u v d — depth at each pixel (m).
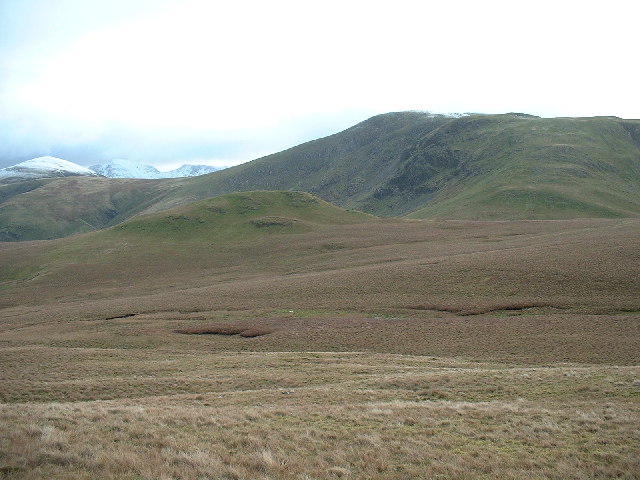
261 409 21.45
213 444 15.66
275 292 76.56
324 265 103.25
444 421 19.44
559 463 15.11
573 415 20.00
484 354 39.25
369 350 43.09
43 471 12.40
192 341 50.22
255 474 13.17
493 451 16.20
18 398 27.73
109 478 12.20
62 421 17.36
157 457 13.89
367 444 16.48
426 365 35.19
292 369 34.12
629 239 81.75
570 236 101.31
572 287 59.81
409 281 73.25
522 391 25.05
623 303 52.28
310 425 18.73
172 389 29.20
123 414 19.19
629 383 25.16
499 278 67.94
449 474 14.16
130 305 77.25
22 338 56.69
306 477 13.18
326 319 56.97
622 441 16.98
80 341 51.81
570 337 41.84
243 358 39.44
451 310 57.50
